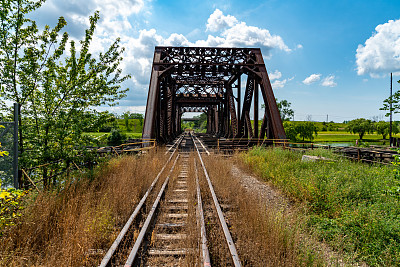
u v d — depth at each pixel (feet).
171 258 12.18
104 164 27.07
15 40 21.76
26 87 22.67
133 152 47.98
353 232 15.11
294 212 17.20
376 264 12.19
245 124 75.97
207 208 19.26
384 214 16.74
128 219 16.48
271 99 56.95
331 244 13.92
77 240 12.07
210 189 22.08
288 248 12.10
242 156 43.80
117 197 18.42
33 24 23.15
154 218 17.02
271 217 15.14
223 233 13.91
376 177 25.26
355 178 24.76
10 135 17.29
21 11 22.56
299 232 13.75
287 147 48.78
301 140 165.58
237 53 66.18
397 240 13.97
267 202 20.18
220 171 29.84
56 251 11.34
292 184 23.40
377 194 20.26
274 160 36.11
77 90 25.00
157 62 60.23
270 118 56.85
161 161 37.78
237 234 14.44
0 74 21.66
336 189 21.36
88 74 25.93
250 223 14.70
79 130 24.30
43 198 15.61
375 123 202.80
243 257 11.73
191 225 15.03
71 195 17.10
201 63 62.18
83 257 11.53
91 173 24.38
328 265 11.85
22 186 17.07
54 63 24.38
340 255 12.97
